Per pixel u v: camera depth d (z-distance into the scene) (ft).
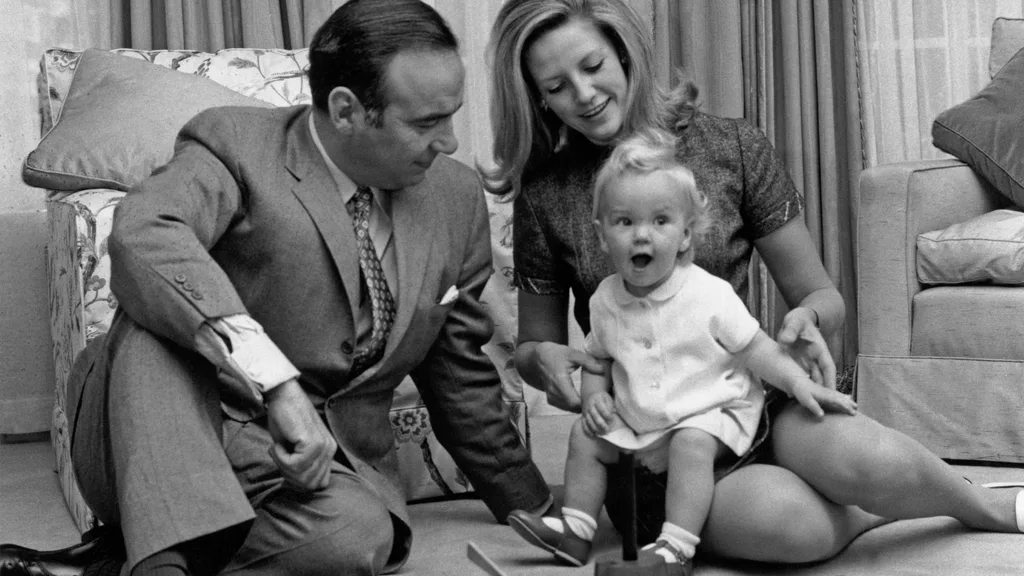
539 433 9.36
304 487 4.75
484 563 4.09
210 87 8.16
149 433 4.50
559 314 6.61
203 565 4.55
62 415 7.82
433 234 5.52
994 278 7.90
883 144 11.50
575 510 5.51
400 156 5.07
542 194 6.38
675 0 11.28
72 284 6.82
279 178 5.14
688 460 5.31
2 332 10.21
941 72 11.41
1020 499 5.70
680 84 6.34
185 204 4.81
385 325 5.43
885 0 11.33
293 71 8.96
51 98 8.95
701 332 5.49
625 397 5.63
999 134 8.58
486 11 11.03
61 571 5.16
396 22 4.88
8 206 10.28
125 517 4.42
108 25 10.21
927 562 5.30
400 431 6.98
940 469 5.37
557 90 5.93
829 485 5.25
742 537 5.24
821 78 11.08
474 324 6.00
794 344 5.79
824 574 5.25
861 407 8.38
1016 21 9.98
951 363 7.93
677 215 5.45
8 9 10.18
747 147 6.20
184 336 4.56
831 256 11.18
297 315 5.19
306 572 4.88
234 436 5.19
